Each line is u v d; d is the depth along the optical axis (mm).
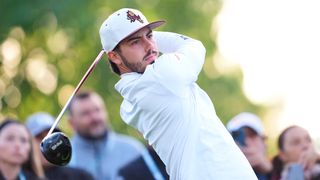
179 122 8398
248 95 35062
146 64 8453
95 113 12461
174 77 8312
